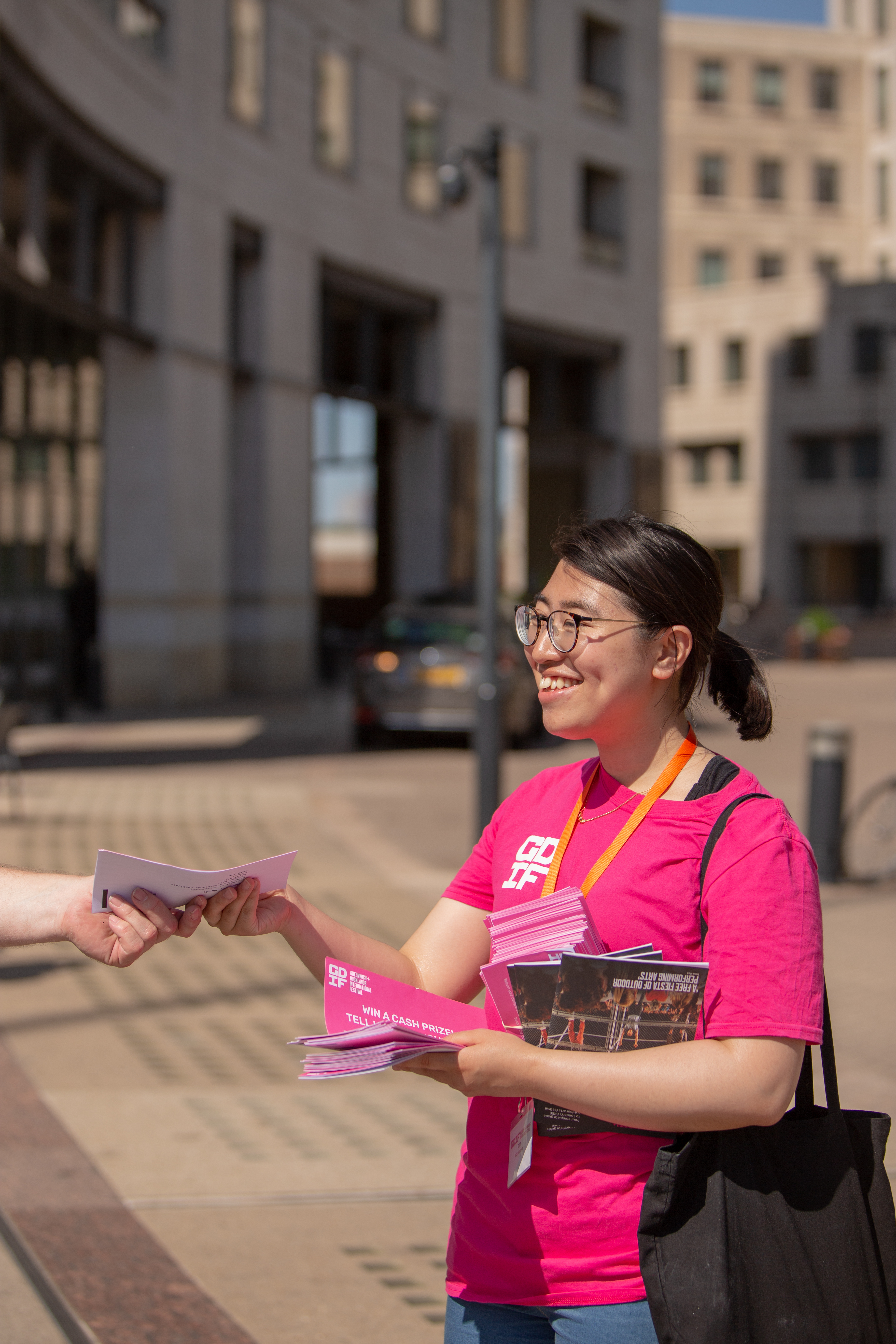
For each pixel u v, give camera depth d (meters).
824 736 8.95
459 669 15.35
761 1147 1.68
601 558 1.85
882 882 8.96
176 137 20.16
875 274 63.97
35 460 18.03
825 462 55.94
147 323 20.09
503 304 9.01
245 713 19.83
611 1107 1.63
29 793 11.77
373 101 26.03
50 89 16.39
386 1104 4.85
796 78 62.94
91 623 20.38
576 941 1.76
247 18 22.39
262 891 1.94
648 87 33.72
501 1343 1.82
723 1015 1.66
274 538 23.55
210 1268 3.51
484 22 28.92
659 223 34.28
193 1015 5.80
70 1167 4.15
